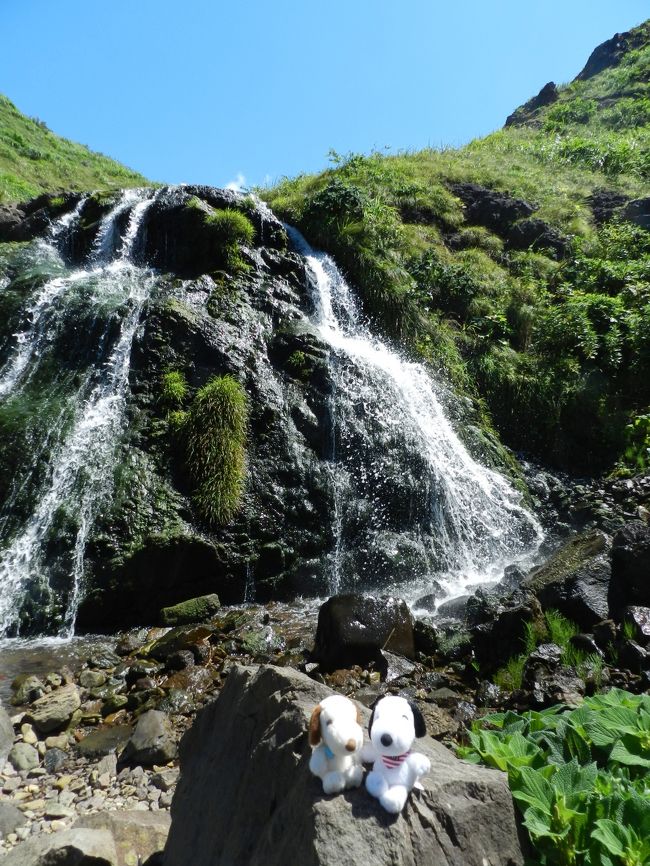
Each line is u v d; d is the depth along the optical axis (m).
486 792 2.44
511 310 13.30
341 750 2.15
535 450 11.65
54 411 8.28
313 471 8.77
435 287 13.26
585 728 3.16
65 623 6.90
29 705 5.34
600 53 34.50
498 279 14.02
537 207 16.64
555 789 2.60
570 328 12.51
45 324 9.49
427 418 10.34
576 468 11.47
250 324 10.18
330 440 9.23
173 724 5.04
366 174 16.11
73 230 12.33
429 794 2.32
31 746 4.74
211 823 2.78
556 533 9.76
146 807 4.07
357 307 12.12
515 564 8.66
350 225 13.25
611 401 11.95
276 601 7.85
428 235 14.90
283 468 8.60
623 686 4.73
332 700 2.26
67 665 6.09
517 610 5.77
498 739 3.14
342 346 10.57
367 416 9.63
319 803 2.13
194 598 7.30
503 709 4.91
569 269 14.28
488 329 12.76
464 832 2.28
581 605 5.79
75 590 7.02
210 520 7.78
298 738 2.50
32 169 22.53
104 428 8.27
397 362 11.17
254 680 3.04
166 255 11.69
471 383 11.80
